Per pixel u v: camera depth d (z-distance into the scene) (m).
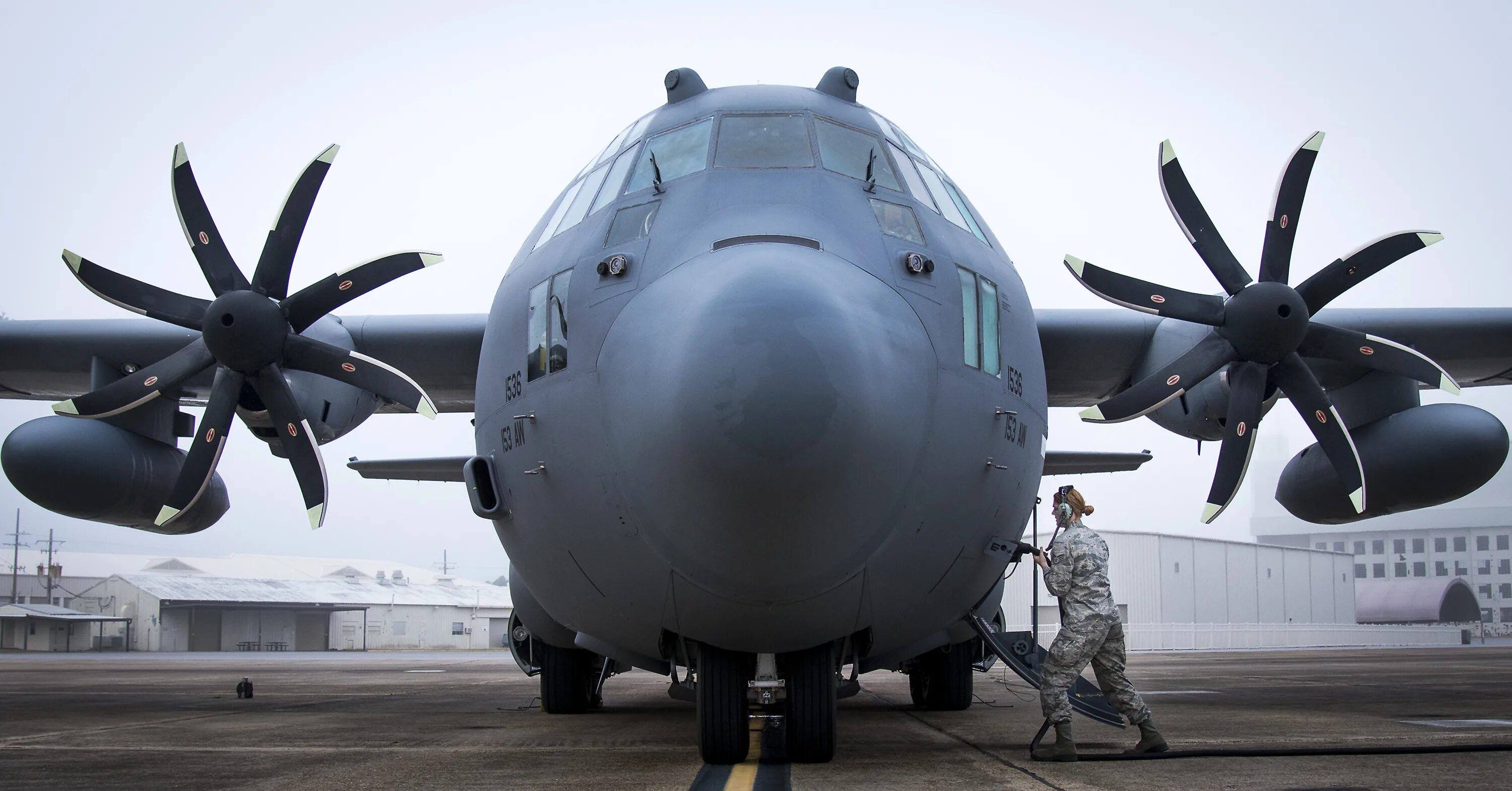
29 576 83.38
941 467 5.90
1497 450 10.09
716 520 5.15
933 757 6.38
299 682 17.30
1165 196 9.05
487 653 56.97
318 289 9.05
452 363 11.09
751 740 7.23
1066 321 10.48
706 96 7.77
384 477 11.67
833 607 5.80
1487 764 5.91
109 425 10.78
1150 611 47.59
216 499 11.45
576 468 6.08
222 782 5.62
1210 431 10.20
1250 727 8.27
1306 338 9.03
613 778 5.65
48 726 9.05
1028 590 44.38
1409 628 57.03
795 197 6.57
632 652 7.29
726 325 5.09
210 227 9.41
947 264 6.56
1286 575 55.44
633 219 6.70
